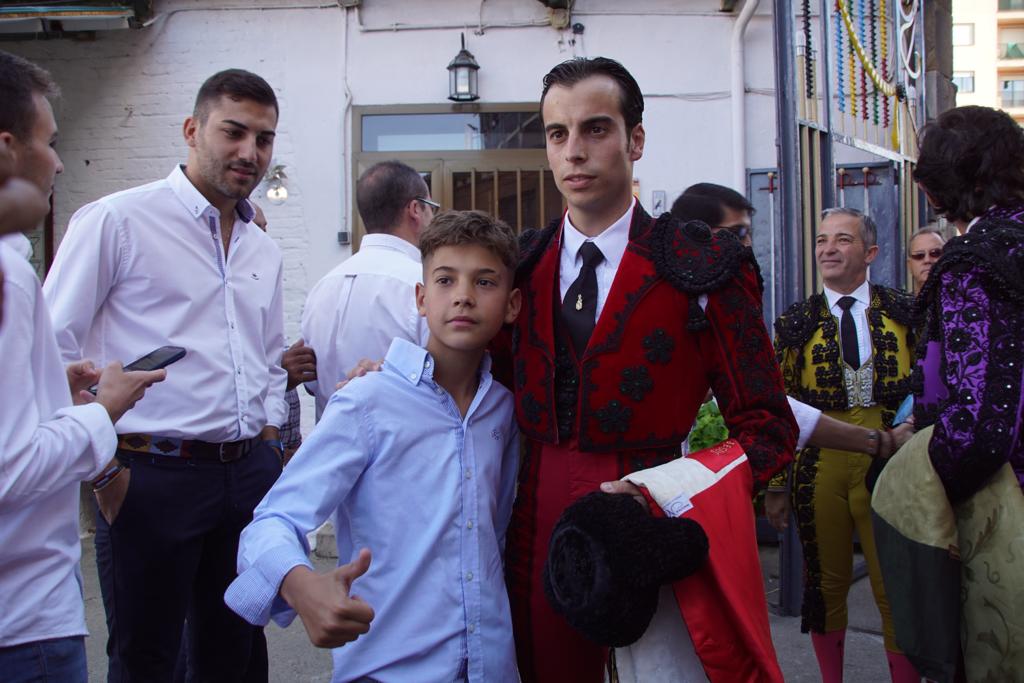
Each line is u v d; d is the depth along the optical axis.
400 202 3.00
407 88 5.88
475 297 1.78
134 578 2.33
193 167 2.49
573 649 1.83
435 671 1.71
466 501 1.80
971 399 1.71
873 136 5.48
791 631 3.93
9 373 1.45
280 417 2.67
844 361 3.26
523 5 5.84
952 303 1.79
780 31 4.14
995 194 1.90
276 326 2.72
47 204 1.58
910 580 1.83
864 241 3.29
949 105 6.90
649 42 5.83
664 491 1.58
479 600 1.76
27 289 1.51
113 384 1.68
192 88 5.89
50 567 1.57
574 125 1.82
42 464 1.47
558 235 1.96
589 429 1.78
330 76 5.89
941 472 1.77
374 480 1.76
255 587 1.50
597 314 1.84
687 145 5.83
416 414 1.79
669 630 1.66
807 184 4.32
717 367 1.82
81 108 5.93
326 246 5.89
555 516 1.81
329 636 1.39
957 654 1.82
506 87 5.87
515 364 1.93
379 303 2.81
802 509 3.15
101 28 5.63
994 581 1.73
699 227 1.85
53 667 1.55
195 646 2.57
